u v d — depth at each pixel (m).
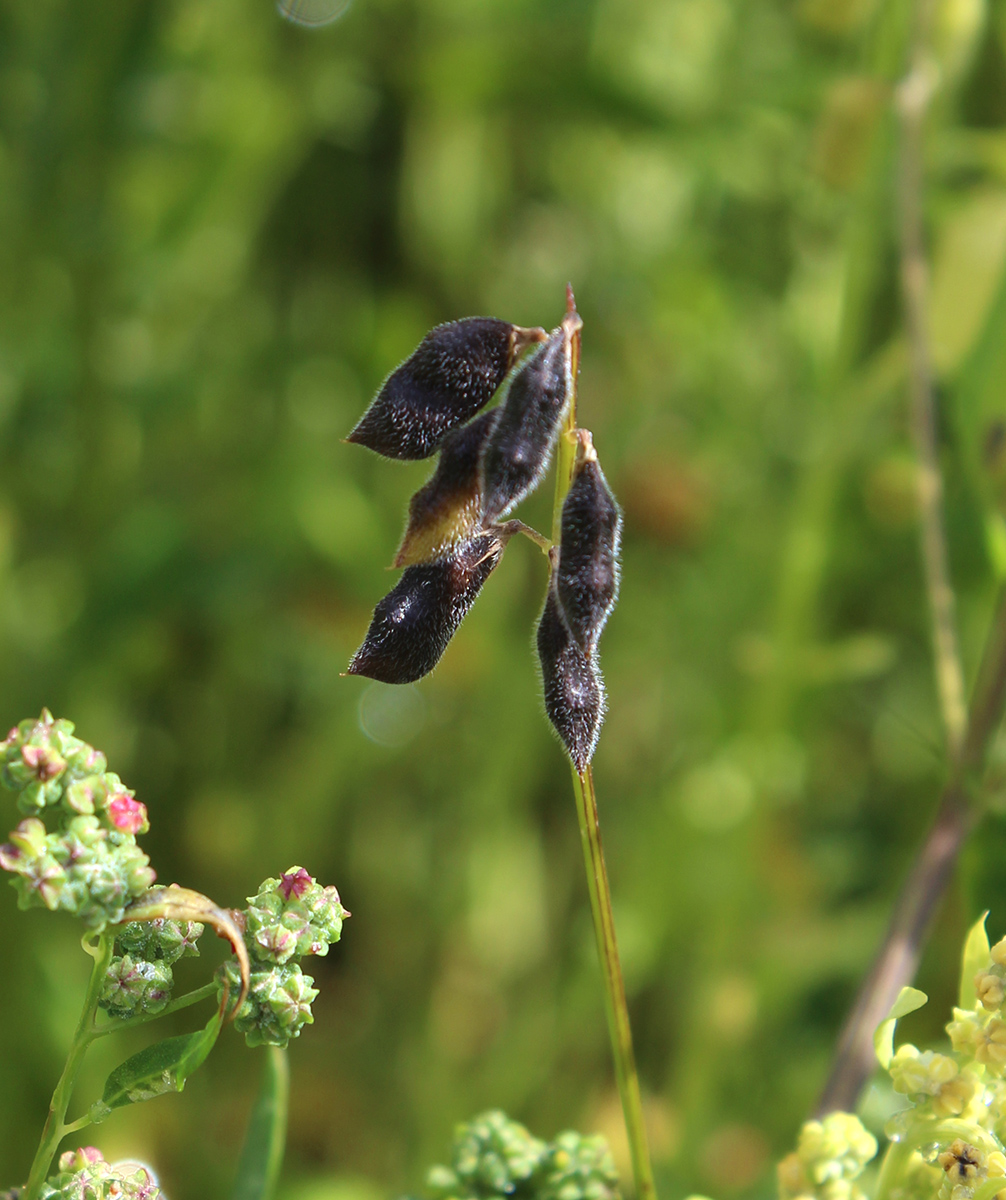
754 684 0.40
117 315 0.44
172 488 0.46
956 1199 0.22
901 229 0.30
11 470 0.43
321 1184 0.40
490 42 0.45
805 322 0.46
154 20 0.42
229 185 0.46
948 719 0.26
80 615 0.41
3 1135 0.40
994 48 0.43
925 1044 0.39
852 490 0.44
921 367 0.28
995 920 0.26
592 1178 0.24
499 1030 0.47
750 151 0.47
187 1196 0.41
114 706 0.46
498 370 0.21
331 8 0.44
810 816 0.46
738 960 0.41
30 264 0.43
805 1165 0.23
